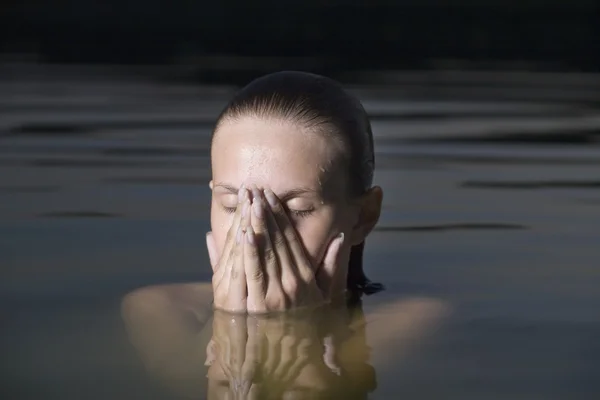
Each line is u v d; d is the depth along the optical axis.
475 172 5.52
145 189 4.86
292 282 3.09
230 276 3.09
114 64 11.28
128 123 7.08
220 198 3.17
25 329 2.85
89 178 5.12
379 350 2.70
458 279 3.52
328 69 10.90
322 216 3.14
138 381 2.40
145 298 3.18
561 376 2.47
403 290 3.39
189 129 6.80
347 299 3.26
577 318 3.03
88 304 3.12
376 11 18.14
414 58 12.39
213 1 19.03
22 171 5.30
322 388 2.38
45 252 3.76
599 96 9.14
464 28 15.83
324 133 3.13
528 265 3.69
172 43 13.55
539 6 18.20
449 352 2.69
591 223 4.35
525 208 4.64
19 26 15.56
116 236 4.01
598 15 17.16
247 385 2.38
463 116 7.71
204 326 2.93
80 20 16.73
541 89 9.66
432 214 4.52
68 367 2.51
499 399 2.31
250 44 13.51
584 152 6.17
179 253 3.77
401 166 5.68
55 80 9.80
